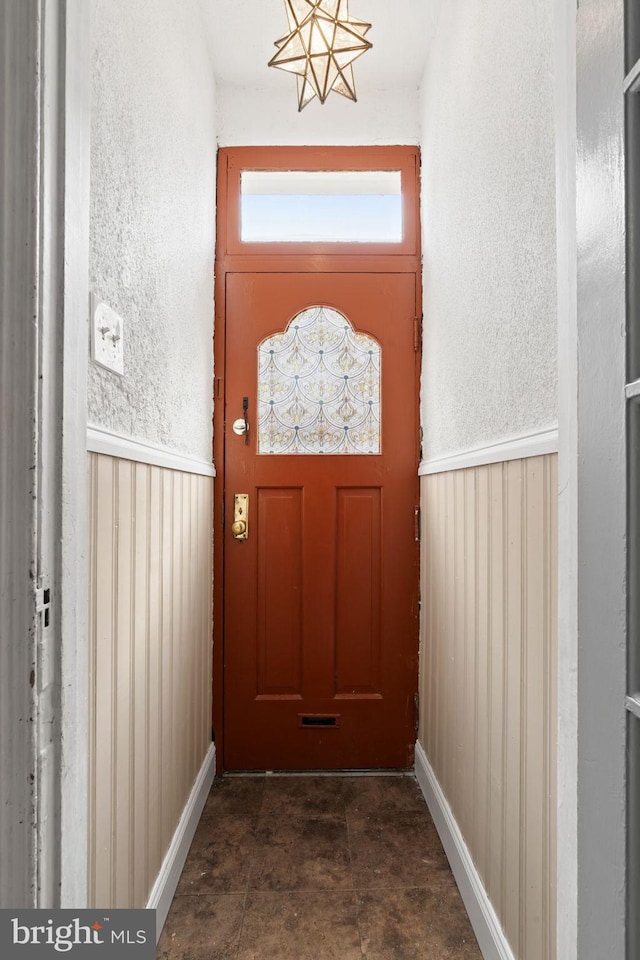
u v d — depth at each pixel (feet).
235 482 6.69
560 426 2.79
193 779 5.48
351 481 6.71
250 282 6.78
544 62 3.15
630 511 1.78
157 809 4.19
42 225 2.16
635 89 1.77
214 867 4.86
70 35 2.30
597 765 1.92
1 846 2.08
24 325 2.12
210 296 6.53
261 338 6.77
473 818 4.35
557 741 2.85
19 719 2.09
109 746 3.21
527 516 3.37
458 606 4.90
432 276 6.21
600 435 1.93
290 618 6.68
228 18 5.94
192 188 5.53
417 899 4.48
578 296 2.09
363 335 6.80
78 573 2.42
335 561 6.70
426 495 6.35
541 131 3.20
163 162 4.42
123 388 3.50
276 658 6.67
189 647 5.31
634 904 1.75
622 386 1.80
